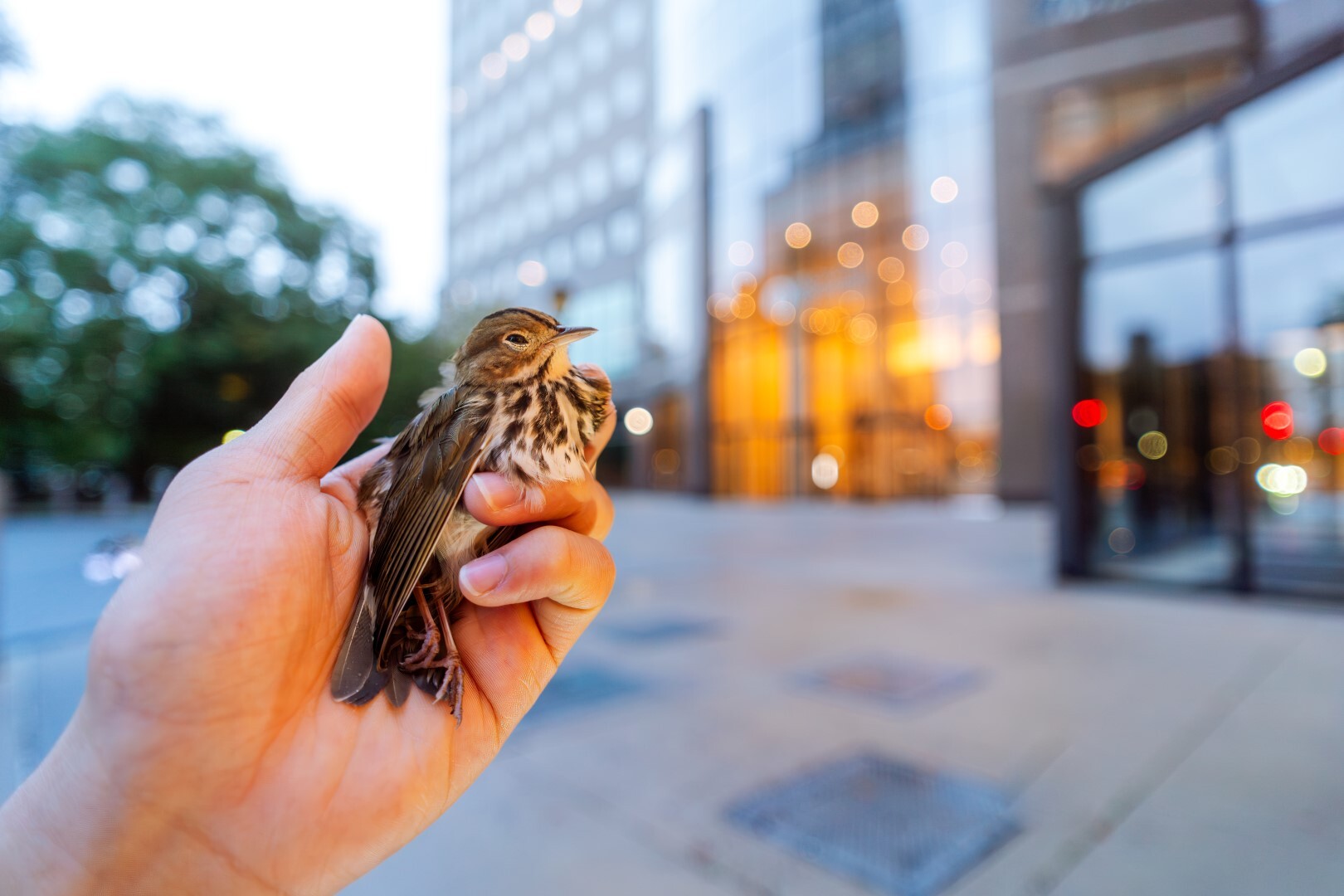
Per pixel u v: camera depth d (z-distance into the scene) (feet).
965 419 76.13
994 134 72.54
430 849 10.02
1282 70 25.18
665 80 107.96
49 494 96.94
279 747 3.65
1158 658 19.65
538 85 148.15
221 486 3.90
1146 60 64.18
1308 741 13.61
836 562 39.55
